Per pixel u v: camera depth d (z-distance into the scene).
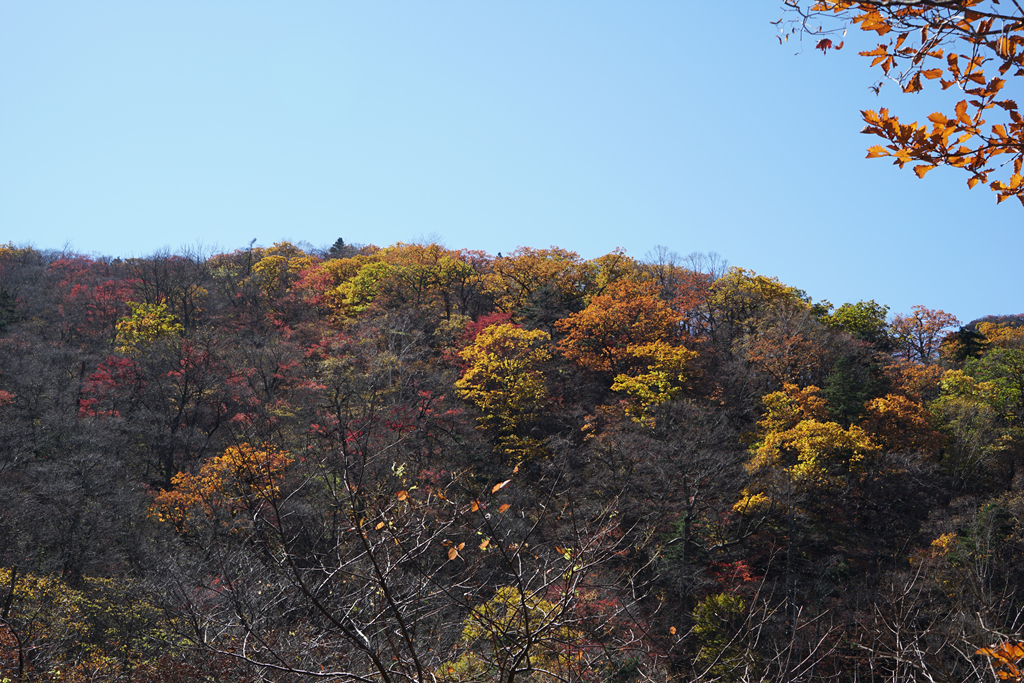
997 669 4.40
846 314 63.31
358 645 4.77
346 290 65.31
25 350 47.94
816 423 34.94
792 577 27.69
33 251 81.25
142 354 46.91
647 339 50.75
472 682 5.54
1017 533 26.73
